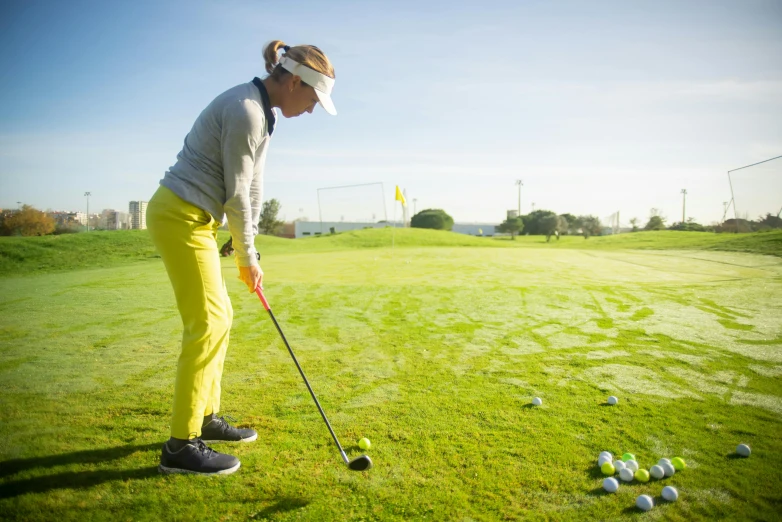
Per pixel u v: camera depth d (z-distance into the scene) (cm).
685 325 483
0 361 354
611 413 264
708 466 207
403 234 2864
